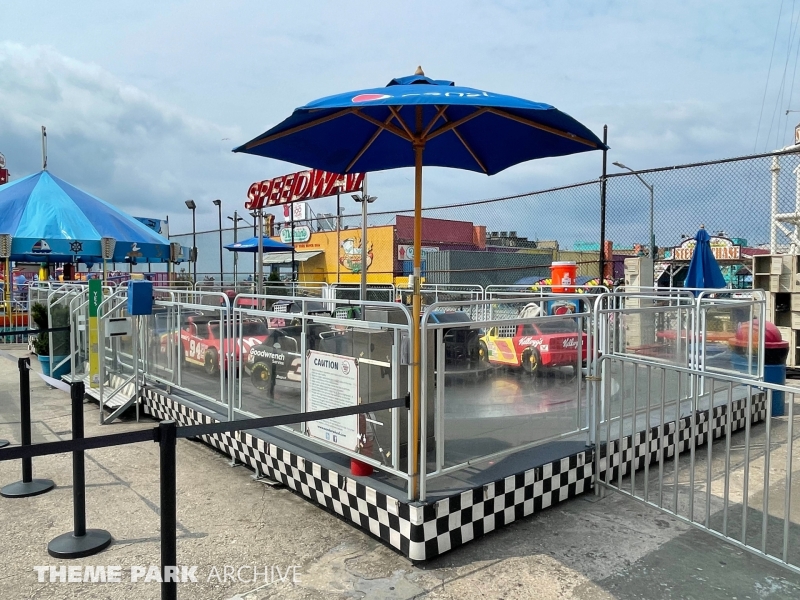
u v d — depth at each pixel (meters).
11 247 8.37
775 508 4.24
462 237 28.17
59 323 8.98
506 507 3.83
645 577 3.30
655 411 5.46
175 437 2.69
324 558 3.52
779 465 5.12
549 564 3.44
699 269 8.79
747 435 3.47
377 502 3.59
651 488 4.60
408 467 3.43
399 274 19.00
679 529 3.90
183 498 4.43
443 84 3.61
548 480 4.12
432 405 3.80
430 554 3.41
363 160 4.93
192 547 3.66
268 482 4.75
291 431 4.53
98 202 10.37
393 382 3.62
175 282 17.05
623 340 5.23
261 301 11.00
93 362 7.68
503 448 4.09
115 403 6.80
